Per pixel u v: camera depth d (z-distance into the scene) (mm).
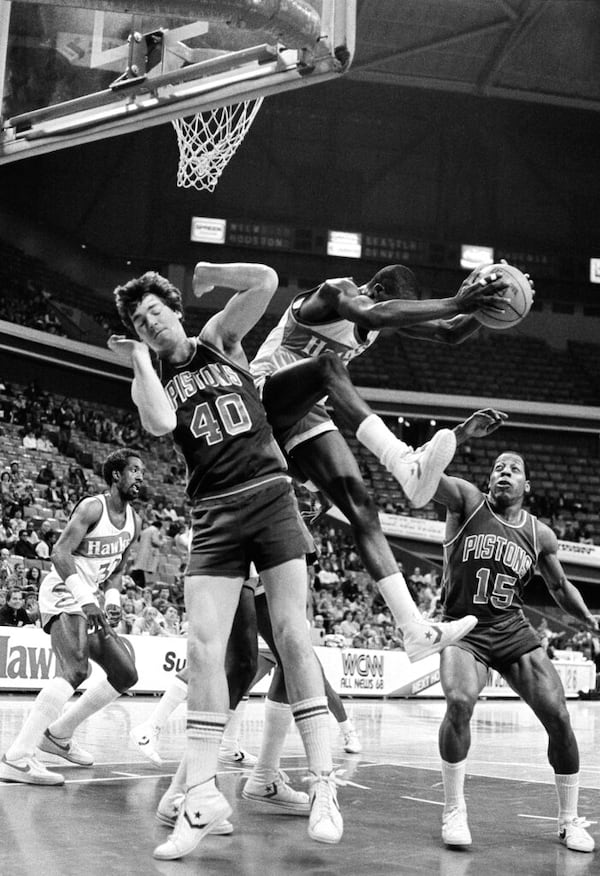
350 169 30266
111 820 3949
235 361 3686
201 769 3320
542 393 28906
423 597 20625
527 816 4656
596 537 26375
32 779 4836
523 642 4164
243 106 7785
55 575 5254
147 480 22875
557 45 26406
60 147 6141
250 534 3465
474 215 30938
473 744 8852
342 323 4141
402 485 3576
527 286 3645
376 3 24375
